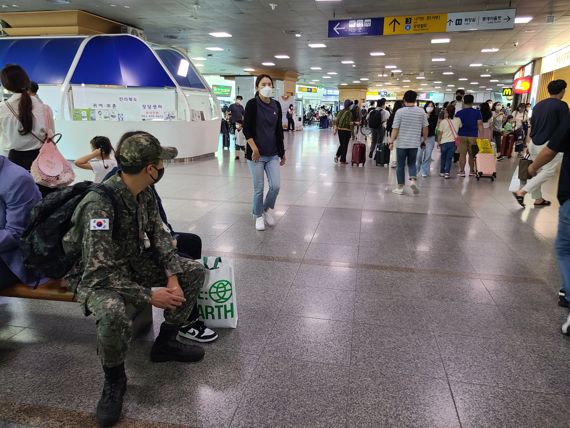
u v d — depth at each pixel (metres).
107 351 1.87
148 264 2.29
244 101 27.70
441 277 3.60
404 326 2.77
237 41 16.86
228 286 2.63
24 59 11.30
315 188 7.58
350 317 2.88
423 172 9.18
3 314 2.86
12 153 3.59
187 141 10.91
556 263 3.97
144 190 2.18
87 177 8.31
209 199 6.40
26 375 2.21
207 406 2.00
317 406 2.01
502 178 9.14
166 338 2.35
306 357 2.41
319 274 3.61
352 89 41.78
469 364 2.36
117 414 1.88
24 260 2.13
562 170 2.67
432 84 37.72
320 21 12.98
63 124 10.37
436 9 11.21
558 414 1.98
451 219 5.54
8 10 12.39
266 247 4.27
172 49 12.37
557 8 10.77
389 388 2.14
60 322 2.77
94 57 10.95
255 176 4.68
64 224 2.08
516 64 22.28
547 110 5.75
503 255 4.17
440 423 1.91
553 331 2.73
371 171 9.81
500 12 9.92
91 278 1.92
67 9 12.08
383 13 11.73
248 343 2.54
